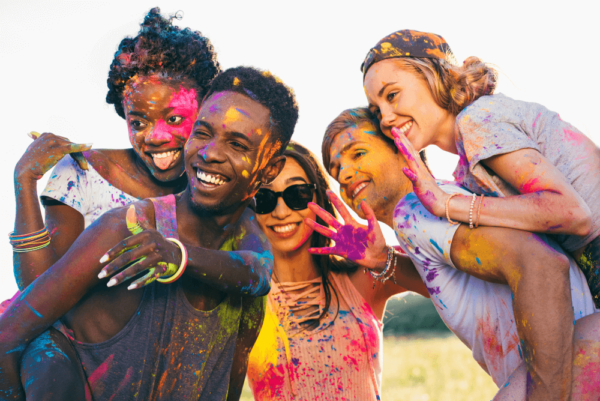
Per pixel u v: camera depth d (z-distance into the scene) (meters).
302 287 3.68
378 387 3.52
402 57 3.04
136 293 2.20
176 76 2.83
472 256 2.41
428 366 10.44
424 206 2.52
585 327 2.33
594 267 2.57
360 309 3.63
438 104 3.00
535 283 2.23
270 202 3.65
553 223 2.31
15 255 2.37
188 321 2.24
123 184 2.93
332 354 3.41
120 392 2.12
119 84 2.85
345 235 3.11
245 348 2.63
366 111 3.55
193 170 2.29
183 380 2.24
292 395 3.34
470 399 7.77
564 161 2.58
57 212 2.74
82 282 2.03
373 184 3.42
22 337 2.01
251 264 2.27
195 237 2.32
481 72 2.96
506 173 2.50
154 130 2.80
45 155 2.42
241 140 2.27
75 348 2.16
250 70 2.44
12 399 2.04
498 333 2.63
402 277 3.31
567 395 2.21
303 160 3.69
